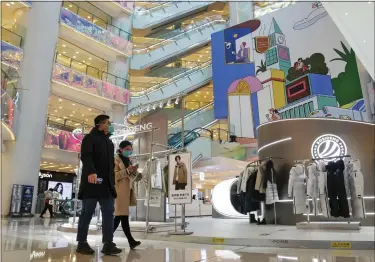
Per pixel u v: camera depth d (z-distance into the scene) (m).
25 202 12.09
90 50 17.62
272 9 20.25
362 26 2.69
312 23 16.81
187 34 20.36
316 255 2.85
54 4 15.23
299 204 5.69
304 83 16.06
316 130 6.65
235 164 14.59
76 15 16.19
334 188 5.21
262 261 2.48
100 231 5.06
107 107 17.50
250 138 16.78
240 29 18.73
